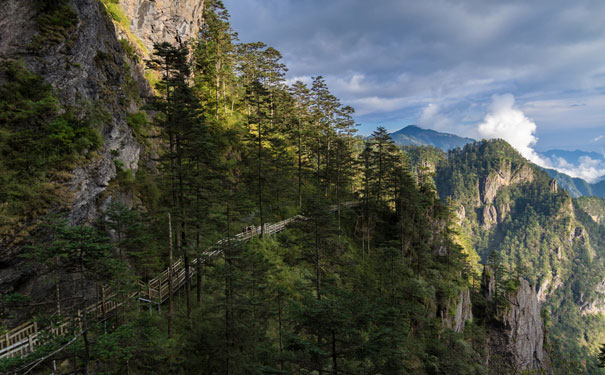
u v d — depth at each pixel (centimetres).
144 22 3881
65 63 1627
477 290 6178
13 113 1356
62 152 1440
